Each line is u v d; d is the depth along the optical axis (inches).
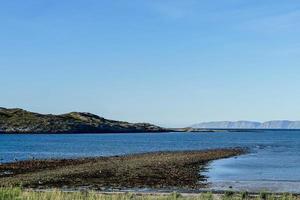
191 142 6737.2
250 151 4215.1
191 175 2084.2
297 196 1382.9
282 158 3319.4
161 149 4734.3
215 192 1502.2
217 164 2770.7
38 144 5915.4
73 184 1716.3
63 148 4958.2
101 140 7460.6
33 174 2087.8
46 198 1051.3
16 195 1095.0
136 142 6692.9
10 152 4220.0
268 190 1612.9
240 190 1598.2
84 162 2805.1
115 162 2783.0
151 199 1098.7
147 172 2164.1
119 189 1574.8
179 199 1103.6
